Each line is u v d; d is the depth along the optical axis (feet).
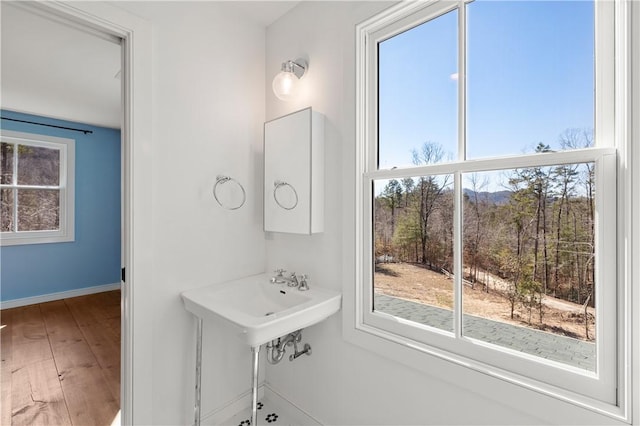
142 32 4.57
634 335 2.65
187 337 5.17
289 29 5.82
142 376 4.61
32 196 12.24
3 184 11.64
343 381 4.98
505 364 3.44
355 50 4.67
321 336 5.30
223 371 5.72
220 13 5.57
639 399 2.64
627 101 2.66
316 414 5.40
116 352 8.42
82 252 13.48
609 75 2.87
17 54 7.39
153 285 4.74
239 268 5.87
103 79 8.79
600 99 2.92
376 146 4.70
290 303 5.06
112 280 14.33
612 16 2.86
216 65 5.51
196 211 5.24
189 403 5.24
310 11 5.44
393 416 4.37
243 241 5.93
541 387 3.17
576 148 3.04
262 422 5.68
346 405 4.94
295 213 5.20
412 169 4.20
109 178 14.17
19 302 11.91
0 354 8.23
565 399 3.01
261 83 6.25
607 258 2.82
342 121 4.91
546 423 3.16
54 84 9.14
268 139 5.69
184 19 5.08
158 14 4.77
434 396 3.97
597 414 2.83
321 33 5.25
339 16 4.97
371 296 4.70
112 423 5.71
